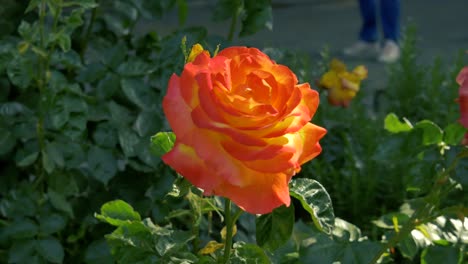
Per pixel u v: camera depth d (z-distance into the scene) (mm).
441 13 12133
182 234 1632
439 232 1971
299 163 1284
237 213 1501
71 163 2277
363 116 3459
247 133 1182
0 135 2285
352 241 1855
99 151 2295
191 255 1631
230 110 1160
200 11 12031
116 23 2613
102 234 2424
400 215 2051
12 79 2230
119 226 1645
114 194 2383
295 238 2064
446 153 1890
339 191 3090
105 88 2316
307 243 1853
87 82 2344
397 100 4207
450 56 8883
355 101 3768
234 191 1236
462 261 1987
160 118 2291
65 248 2422
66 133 2230
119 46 2354
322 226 1491
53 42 2232
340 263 1824
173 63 2297
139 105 2285
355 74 3344
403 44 4359
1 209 2377
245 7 2396
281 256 1911
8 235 2225
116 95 2402
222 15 2406
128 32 2686
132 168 2402
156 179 2393
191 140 1202
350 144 3123
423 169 1982
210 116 1157
